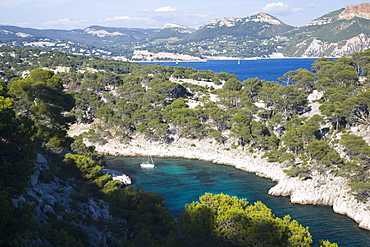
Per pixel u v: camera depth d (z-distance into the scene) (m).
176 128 163.12
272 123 145.25
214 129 155.50
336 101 136.88
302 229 45.06
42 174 60.34
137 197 60.59
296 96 155.75
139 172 122.75
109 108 174.25
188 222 48.12
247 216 46.41
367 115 125.81
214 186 107.44
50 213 48.69
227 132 155.12
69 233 45.94
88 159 75.81
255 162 127.19
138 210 59.03
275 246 41.75
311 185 100.12
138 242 48.56
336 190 96.62
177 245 46.72
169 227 56.25
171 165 132.00
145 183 110.50
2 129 43.09
